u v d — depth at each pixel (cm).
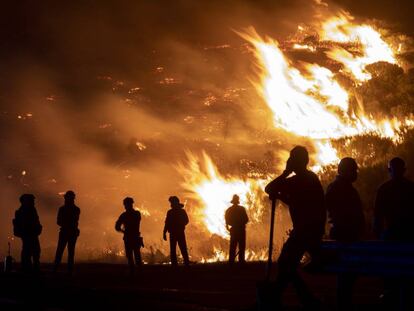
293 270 1068
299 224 1070
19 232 2047
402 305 975
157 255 3291
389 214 1157
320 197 1083
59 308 1341
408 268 867
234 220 2336
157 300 1399
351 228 1105
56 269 2158
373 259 897
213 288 1630
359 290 1489
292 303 1312
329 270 932
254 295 1449
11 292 1633
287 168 1096
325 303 1274
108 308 1299
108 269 2384
